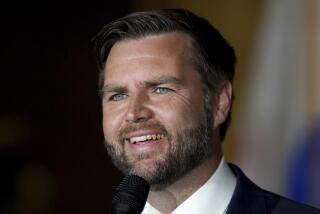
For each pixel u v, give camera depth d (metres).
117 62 4.96
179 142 4.82
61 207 11.95
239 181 5.01
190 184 4.93
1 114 12.01
